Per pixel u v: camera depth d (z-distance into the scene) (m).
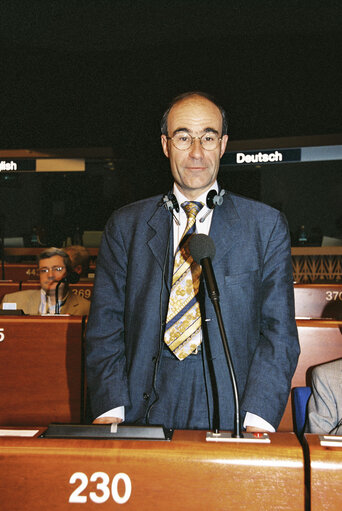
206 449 1.07
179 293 1.56
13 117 10.66
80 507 1.07
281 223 1.66
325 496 1.02
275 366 1.51
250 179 12.33
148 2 7.90
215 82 9.90
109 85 10.27
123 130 10.69
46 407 2.70
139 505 1.07
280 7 8.05
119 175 11.45
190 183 1.62
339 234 12.05
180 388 1.54
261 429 1.44
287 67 9.60
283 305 1.58
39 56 9.70
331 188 12.16
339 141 9.67
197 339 1.54
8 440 1.12
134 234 1.69
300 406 2.12
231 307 1.55
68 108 10.59
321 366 2.08
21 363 2.71
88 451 1.08
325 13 8.22
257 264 1.61
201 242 1.38
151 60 9.77
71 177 12.71
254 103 10.00
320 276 9.47
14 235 12.75
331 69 9.54
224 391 1.52
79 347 2.70
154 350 1.57
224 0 7.86
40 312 3.87
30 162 10.76
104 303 1.69
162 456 1.07
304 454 1.08
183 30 8.79
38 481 1.08
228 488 1.05
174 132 1.62
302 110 9.91
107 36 9.01
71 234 12.73
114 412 1.55
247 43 9.23
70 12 8.16
